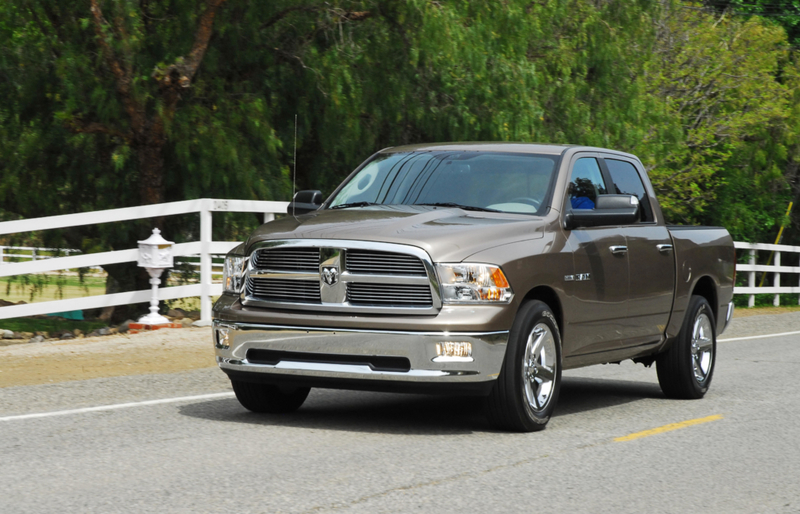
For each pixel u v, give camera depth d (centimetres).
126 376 1449
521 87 2816
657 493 839
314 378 1037
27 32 2594
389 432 1070
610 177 1302
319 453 953
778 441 1086
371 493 802
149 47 2578
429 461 927
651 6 3550
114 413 1158
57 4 2455
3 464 891
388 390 1023
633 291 1257
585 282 1153
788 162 4984
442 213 1115
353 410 1217
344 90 2720
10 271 1853
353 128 2753
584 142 3216
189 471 869
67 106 2406
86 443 987
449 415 1188
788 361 1878
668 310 1348
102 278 3266
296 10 2686
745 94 4459
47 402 1224
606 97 3403
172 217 2631
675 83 4462
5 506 748
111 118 2516
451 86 2836
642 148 3600
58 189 2850
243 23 2655
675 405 1352
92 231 2800
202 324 2006
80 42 2497
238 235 2698
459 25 2641
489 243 1042
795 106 4616
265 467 888
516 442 1029
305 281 1047
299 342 1036
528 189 1174
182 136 2511
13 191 2764
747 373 1700
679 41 4547
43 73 2658
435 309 1004
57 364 1569
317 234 1044
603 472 909
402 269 1012
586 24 3238
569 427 1144
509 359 1039
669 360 1389
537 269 1072
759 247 3672
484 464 920
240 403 1191
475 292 1012
